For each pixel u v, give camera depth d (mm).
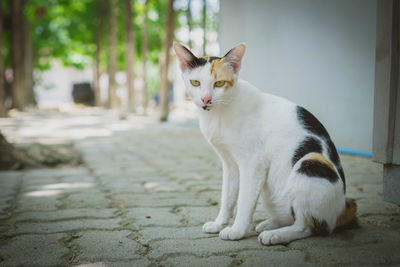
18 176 4430
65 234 2490
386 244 2242
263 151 2307
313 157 2213
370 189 3650
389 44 2844
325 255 2088
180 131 9328
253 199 2336
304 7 6031
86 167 5109
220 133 2348
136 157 5801
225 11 7777
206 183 4062
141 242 2346
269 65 6844
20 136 8219
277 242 2230
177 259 2078
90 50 21906
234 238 2336
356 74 5410
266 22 6789
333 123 5852
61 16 19359
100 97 19875
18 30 15367
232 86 2293
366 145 5406
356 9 5305
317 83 5988
